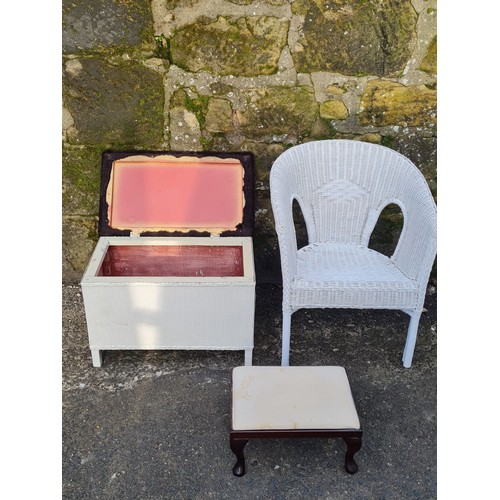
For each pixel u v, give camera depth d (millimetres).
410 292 2008
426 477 1729
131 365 2191
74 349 2277
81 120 2418
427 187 2105
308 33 2273
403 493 1676
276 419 1573
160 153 2457
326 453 1806
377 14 2236
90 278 1996
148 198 2426
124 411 1965
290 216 2125
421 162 2535
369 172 2311
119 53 2301
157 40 2283
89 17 2227
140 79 2354
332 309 2557
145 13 2230
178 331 2102
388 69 2334
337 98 2398
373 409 1990
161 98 2396
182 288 1994
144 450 1812
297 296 1991
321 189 2350
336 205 2371
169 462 1771
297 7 2225
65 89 2354
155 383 2100
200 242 2326
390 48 2293
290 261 1989
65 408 1971
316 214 2383
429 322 2480
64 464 1756
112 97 2383
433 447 1837
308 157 2295
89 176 2529
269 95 2393
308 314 2525
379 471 1747
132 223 2404
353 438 1598
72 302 2584
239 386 1680
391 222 2658
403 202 2236
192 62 2330
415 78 2352
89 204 2590
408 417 1959
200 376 2141
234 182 2451
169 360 2223
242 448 1622
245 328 2100
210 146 2500
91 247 2686
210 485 1695
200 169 2455
